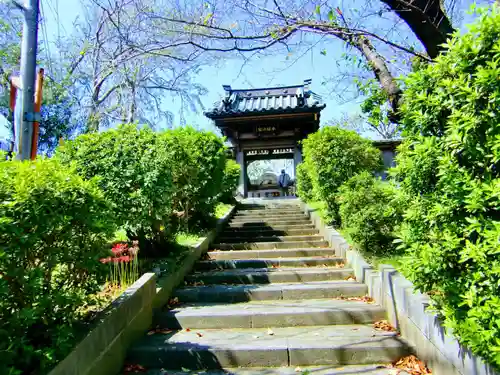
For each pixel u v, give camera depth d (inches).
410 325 151.5
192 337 167.9
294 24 130.9
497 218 94.6
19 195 101.4
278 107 573.6
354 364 146.7
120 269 193.3
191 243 293.1
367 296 211.0
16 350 93.1
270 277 245.1
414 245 111.1
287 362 148.6
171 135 311.0
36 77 162.2
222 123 586.9
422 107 115.1
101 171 213.2
